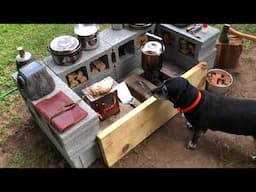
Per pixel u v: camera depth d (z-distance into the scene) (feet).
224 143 10.61
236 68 13.26
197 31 11.42
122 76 12.40
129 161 10.27
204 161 10.13
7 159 10.57
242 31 14.70
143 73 12.28
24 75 8.66
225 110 9.18
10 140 11.16
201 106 9.31
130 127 9.70
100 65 11.36
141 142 10.80
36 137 11.21
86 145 9.23
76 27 10.82
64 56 9.95
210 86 11.85
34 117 11.10
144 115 9.94
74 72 10.84
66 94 9.34
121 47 12.09
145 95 11.05
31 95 9.03
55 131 8.62
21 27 16.26
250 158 10.11
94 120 8.83
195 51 11.44
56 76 9.93
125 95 11.17
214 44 11.76
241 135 10.29
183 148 10.54
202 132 10.00
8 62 14.11
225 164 10.00
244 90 12.28
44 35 15.70
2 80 13.26
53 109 8.79
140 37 11.90
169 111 11.03
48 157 10.53
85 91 10.30
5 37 15.67
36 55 14.46
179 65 12.56
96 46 10.78
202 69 11.08
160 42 11.23
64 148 8.86
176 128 11.19
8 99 12.55
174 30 11.53
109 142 9.32
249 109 9.05
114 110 10.63
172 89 9.15
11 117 11.92
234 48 12.35
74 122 8.48
